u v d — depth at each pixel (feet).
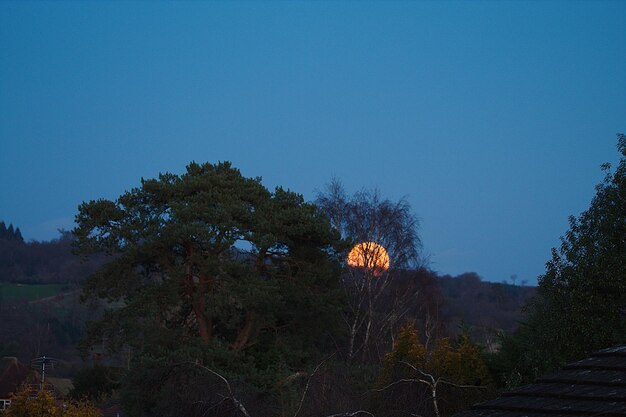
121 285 136.36
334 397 77.77
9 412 77.10
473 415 36.32
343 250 142.72
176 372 101.55
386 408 76.38
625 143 80.94
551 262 80.89
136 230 136.15
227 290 129.59
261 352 133.90
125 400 112.47
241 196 143.84
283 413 78.13
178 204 135.13
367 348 153.38
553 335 77.82
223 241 131.64
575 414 32.07
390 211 175.63
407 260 176.35
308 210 142.72
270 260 142.00
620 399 32.07
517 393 37.04
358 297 165.17
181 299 139.44
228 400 81.97
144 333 129.80
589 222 80.12
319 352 139.33
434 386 70.18
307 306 138.92
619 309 76.18
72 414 80.89
